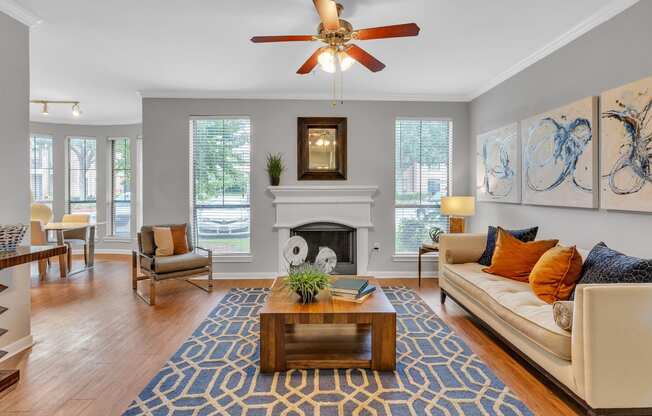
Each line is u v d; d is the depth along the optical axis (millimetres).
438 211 5031
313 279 2527
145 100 4746
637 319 1740
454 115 4957
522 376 2271
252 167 4836
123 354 2572
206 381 2199
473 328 3082
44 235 4848
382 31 2207
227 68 3822
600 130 2654
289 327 2924
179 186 4805
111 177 6914
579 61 2922
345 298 2582
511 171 3852
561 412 1891
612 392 1735
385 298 2600
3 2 2445
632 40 2428
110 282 4656
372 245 4949
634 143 2359
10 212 2584
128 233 6887
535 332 2068
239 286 4465
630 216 2451
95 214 6922
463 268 3361
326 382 2186
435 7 2582
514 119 3869
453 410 1908
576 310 1793
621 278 1952
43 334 2932
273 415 1862
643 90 2293
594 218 2758
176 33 2990
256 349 2660
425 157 5012
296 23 2826
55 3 2514
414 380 2213
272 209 4867
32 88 4547
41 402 1981
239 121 4906
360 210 4848
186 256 4066
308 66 2738
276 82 4324
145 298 3943
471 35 3043
